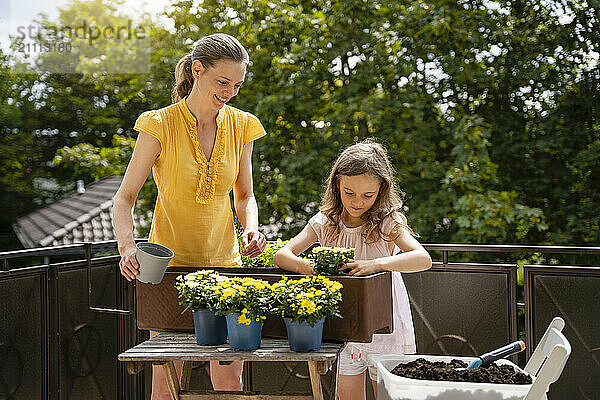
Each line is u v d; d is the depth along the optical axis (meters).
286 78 7.25
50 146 13.23
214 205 2.34
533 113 7.35
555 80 7.19
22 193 13.20
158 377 2.34
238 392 1.97
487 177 6.86
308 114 7.23
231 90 2.18
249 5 7.57
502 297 2.89
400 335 2.44
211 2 7.89
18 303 2.66
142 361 1.88
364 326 1.91
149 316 2.15
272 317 2.02
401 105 6.90
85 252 2.97
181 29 8.17
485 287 2.91
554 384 2.86
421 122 7.12
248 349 1.89
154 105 9.15
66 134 13.20
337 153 7.09
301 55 7.05
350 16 7.15
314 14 7.27
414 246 2.27
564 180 7.32
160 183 2.30
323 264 2.06
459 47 7.05
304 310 1.81
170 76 8.44
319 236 2.47
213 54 2.14
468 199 6.72
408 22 6.90
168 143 2.23
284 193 7.02
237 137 2.40
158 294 2.13
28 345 2.70
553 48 7.11
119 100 12.77
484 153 6.72
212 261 2.36
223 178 2.34
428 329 3.01
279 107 7.02
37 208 13.21
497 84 7.27
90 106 12.88
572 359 2.81
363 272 2.05
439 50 7.15
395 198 2.44
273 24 7.32
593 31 7.06
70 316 2.92
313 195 7.16
